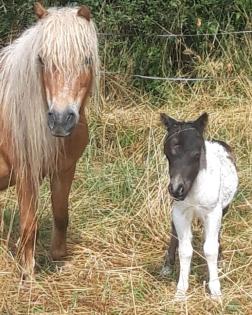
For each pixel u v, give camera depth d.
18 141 3.57
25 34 3.63
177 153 3.45
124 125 5.07
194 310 3.56
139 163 4.82
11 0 5.51
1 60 3.72
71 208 4.40
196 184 3.52
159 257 4.01
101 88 5.46
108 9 5.47
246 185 4.54
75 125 3.38
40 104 3.52
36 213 3.68
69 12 3.46
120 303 3.61
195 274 3.82
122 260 3.97
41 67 3.45
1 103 3.60
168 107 5.33
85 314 3.54
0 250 3.87
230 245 4.05
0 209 4.02
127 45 5.64
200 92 5.41
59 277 3.81
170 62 5.63
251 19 5.59
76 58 3.37
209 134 4.88
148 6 5.51
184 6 5.53
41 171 3.66
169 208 4.30
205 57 5.58
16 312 3.54
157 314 3.54
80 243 4.12
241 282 3.74
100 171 4.74
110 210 4.41
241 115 5.07
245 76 5.43
